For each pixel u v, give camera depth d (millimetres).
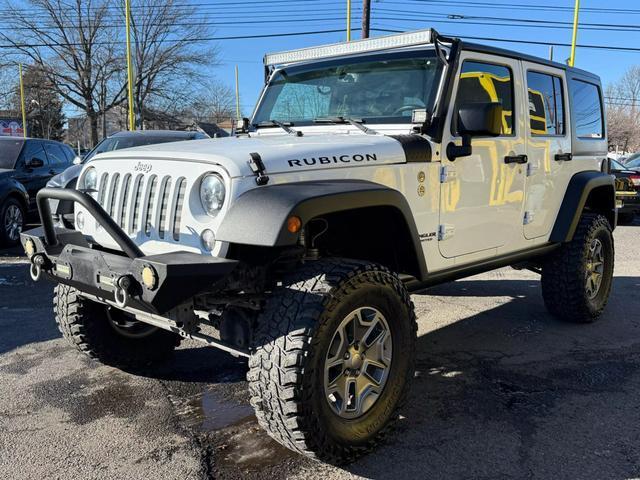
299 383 2539
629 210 12344
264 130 4199
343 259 2930
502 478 2756
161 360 4188
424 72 3656
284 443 2701
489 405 3547
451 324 5215
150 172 2996
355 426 2838
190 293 2479
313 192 2643
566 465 2869
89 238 3348
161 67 41656
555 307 5141
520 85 4262
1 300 5910
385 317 2979
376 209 3100
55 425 3268
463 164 3723
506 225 4230
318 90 4148
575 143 5047
